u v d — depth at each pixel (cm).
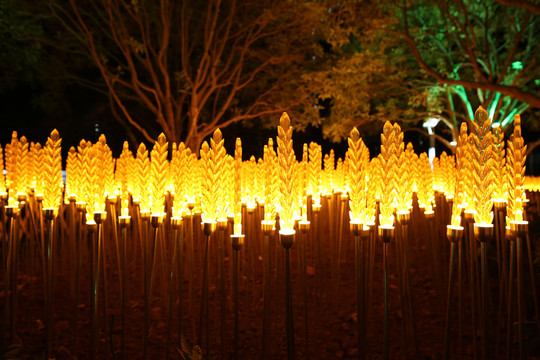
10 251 392
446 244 647
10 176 441
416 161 474
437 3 1838
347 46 2142
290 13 1594
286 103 1777
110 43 1758
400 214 299
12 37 1555
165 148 341
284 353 421
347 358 411
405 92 2120
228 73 1870
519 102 2109
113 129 2455
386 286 274
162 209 341
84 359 405
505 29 2064
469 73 2180
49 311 337
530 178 1376
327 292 543
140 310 521
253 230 531
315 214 500
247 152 2694
